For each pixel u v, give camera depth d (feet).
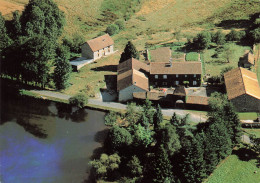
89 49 495.00
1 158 319.06
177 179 276.41
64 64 415.23
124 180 285.84
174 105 373.81
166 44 525.34
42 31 508.12
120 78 407.23
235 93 359.46
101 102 392.68
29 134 350.43
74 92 417.28
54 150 328.08
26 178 297.53
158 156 272.51
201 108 367.66
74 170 304.91
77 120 370.12
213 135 285.02
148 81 411.34
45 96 409.69
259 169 289.53
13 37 514.27
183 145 287.48
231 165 294.87
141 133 309.01
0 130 356.18
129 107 352.28
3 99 407.85
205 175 276.62
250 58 442.50
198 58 469.16
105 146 329.93
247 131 333.01
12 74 447.01
